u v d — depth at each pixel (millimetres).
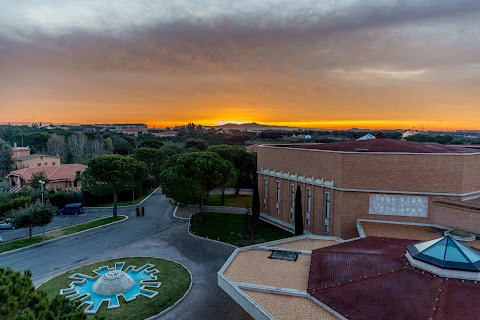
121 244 31078
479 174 29281
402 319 11641
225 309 19734
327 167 30984
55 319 8953
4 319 8406
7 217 33469
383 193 28516
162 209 45750
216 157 37312
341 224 29453
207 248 29938
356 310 12586
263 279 16391
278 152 38656
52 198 46125
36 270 25188
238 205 48156
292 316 12930
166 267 25562
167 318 18781
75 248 30047
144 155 65688
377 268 15242
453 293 12578
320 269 16500
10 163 73125
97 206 48844
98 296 20969
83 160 86125
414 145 33688
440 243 14711
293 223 36094
